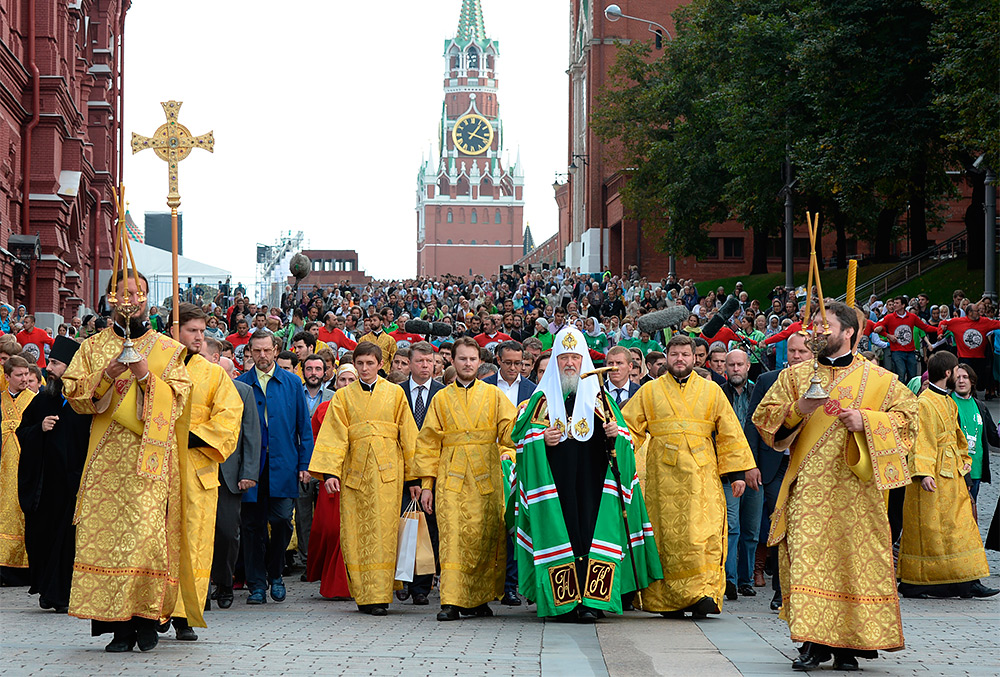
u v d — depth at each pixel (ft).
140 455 24.58
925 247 139.23
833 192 125.08
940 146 123.34
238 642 27.43
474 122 580.30
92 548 24.64
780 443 25.12
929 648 27.35
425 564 35.63
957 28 100.22
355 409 35.45
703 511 33.04
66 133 124.57
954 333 82.23
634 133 179.22
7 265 107.14
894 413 24.34
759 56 128.98
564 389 32.37
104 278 155.94
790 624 23.93
